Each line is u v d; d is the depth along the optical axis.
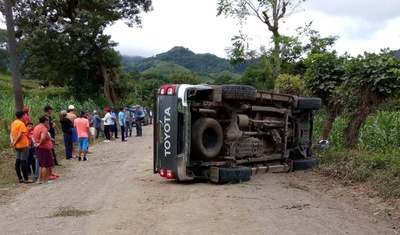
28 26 39.97
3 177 12.71
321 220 7.19
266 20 25.42
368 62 12.73
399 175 9.60
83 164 14.91
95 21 39.31
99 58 43.75
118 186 10.62
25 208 8.80
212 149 10.63
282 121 12.93
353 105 13.42
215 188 9.81
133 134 27.83
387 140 13.48
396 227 6.95
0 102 26.06
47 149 11.73
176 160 10.26
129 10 44.06
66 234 6.73
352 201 8.76
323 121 17.34
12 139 11.84
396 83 12.44
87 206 8.68
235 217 7.24
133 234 6.51
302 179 11.54
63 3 41.66
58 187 10.98
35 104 26.98
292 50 25.20
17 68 16.28
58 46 38.88
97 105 41.47
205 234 6.36
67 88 47.22
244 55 26.34
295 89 20.55
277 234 6.33
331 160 12.93
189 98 10.46
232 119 11.01
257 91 11.56
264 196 8.92
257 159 11.96
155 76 80.38
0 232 7.07
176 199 8.74
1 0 29.52
